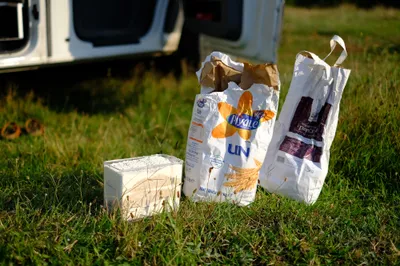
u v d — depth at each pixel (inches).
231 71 65.2
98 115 111.5
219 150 64.0
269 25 102.2
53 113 109.6
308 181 68.4
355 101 88.8
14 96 113.1
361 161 78.7
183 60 129.3
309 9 268.5
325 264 56.9
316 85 69.1
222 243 59.0
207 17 114.7
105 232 59.0
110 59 106.3
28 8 89.4
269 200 69.1
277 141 70.6
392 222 65.1
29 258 54.2
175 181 63.3
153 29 110.7
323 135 69.1
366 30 184.4
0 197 66.7
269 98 63.4
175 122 107.8
